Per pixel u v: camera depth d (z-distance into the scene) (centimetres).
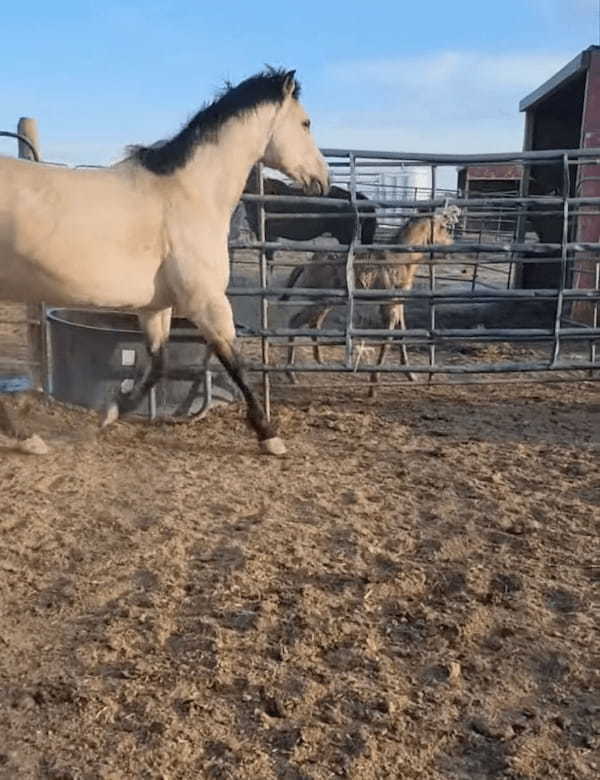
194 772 247
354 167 593
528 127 1384
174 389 621
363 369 598
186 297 511
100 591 355
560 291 611
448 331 614
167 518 434
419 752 260
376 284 736
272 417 639
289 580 370
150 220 493
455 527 434
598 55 1127
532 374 811
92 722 269
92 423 604
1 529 416
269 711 279
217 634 321
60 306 513
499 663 310
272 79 524
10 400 645
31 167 471
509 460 549
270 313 1073
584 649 320
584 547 412
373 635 326
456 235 1380
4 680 292
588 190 1116
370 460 545
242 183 530
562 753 261
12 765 249
